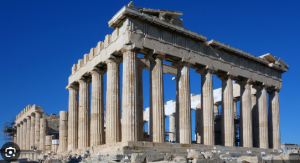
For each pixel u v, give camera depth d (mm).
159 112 42156
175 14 45750
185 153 41406
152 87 43000
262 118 56625
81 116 51000
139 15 41469
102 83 48812
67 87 55812
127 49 40812
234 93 65625
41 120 72000
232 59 52719
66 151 52406
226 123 50625
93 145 46312
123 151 35969
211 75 48969
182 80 45812
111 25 43250
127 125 39250
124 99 40031
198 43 48406
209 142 47094
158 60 43219
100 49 47281
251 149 51500
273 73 60000
